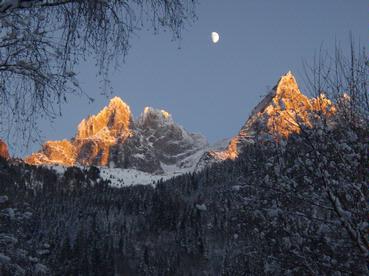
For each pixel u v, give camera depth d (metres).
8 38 9.22
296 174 18.42
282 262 18.73
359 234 16.94
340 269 17.81
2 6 8.52
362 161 17.17
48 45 9.54
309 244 18.52
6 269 16.88
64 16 9.69
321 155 17.44
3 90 9.77
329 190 17.27
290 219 19.05
